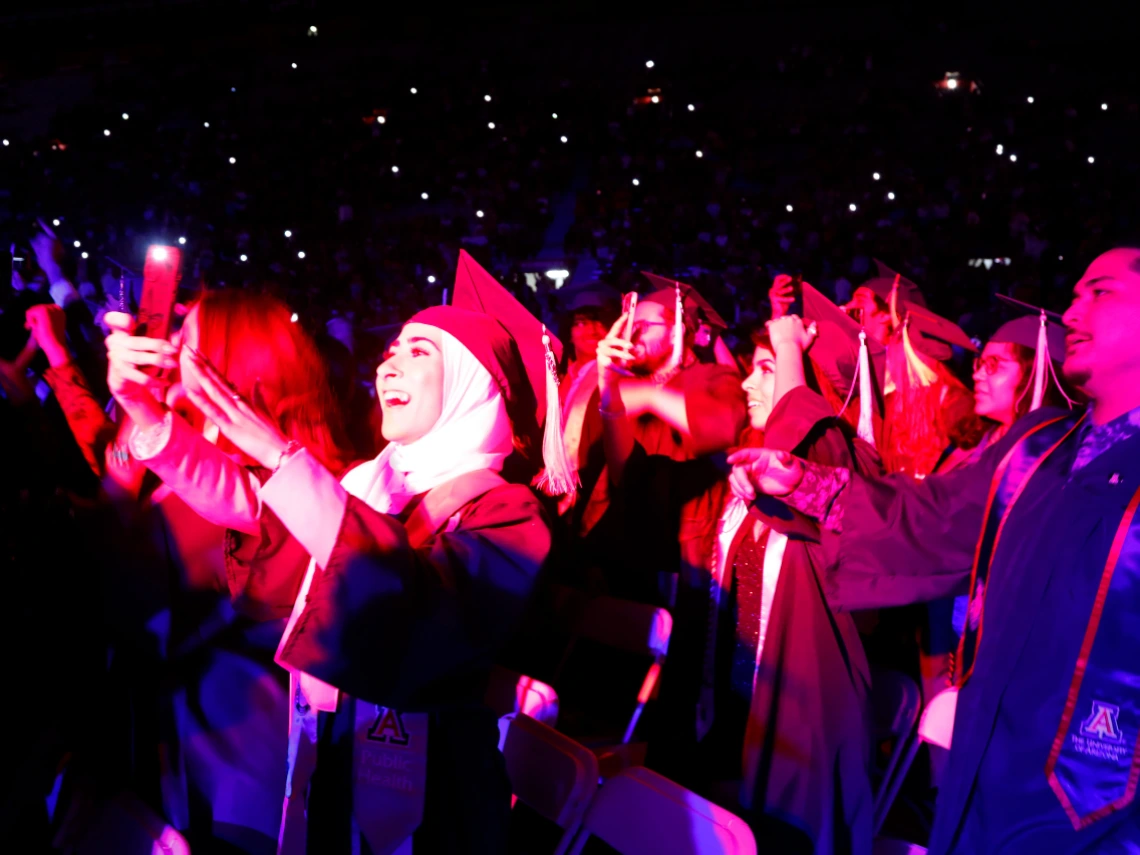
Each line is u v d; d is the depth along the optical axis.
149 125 20.92
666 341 3.25
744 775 2.39
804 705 2.36
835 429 2.48
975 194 14.66
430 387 1.66
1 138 22.14
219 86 22.09
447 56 21.84
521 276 13.90
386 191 18.39
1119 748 1.38
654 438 3.13
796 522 2.36
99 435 2.42
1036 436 1.64
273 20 22.66
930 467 2.97
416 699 1.43
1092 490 1.47
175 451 1.66
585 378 3.59
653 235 14.98
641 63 20.67
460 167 18.53
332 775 1.57
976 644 1.62
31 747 2.06
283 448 1.42
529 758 2.00
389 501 1.69
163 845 1.66
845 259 13.46
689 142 17.69
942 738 2.20
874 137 17.22
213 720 1.88
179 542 1.91
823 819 2.31
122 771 2.08
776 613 2.41
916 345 3.27
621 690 3.43
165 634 1.92
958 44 18.48
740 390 2.93
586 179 18.28
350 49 22.31
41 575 2.20
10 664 2.06
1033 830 1.44
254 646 1.88
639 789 1.82
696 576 2.80
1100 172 14.87
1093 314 1.49
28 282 3.65
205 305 1.97
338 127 20.06
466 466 1.66
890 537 1.83
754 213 15.17
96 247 16.48
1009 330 2.98
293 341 2.00
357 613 1.33
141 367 1.58
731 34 20.25
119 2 22.98
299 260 16.33
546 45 21.27
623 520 3.24
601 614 3.10
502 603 1.45
